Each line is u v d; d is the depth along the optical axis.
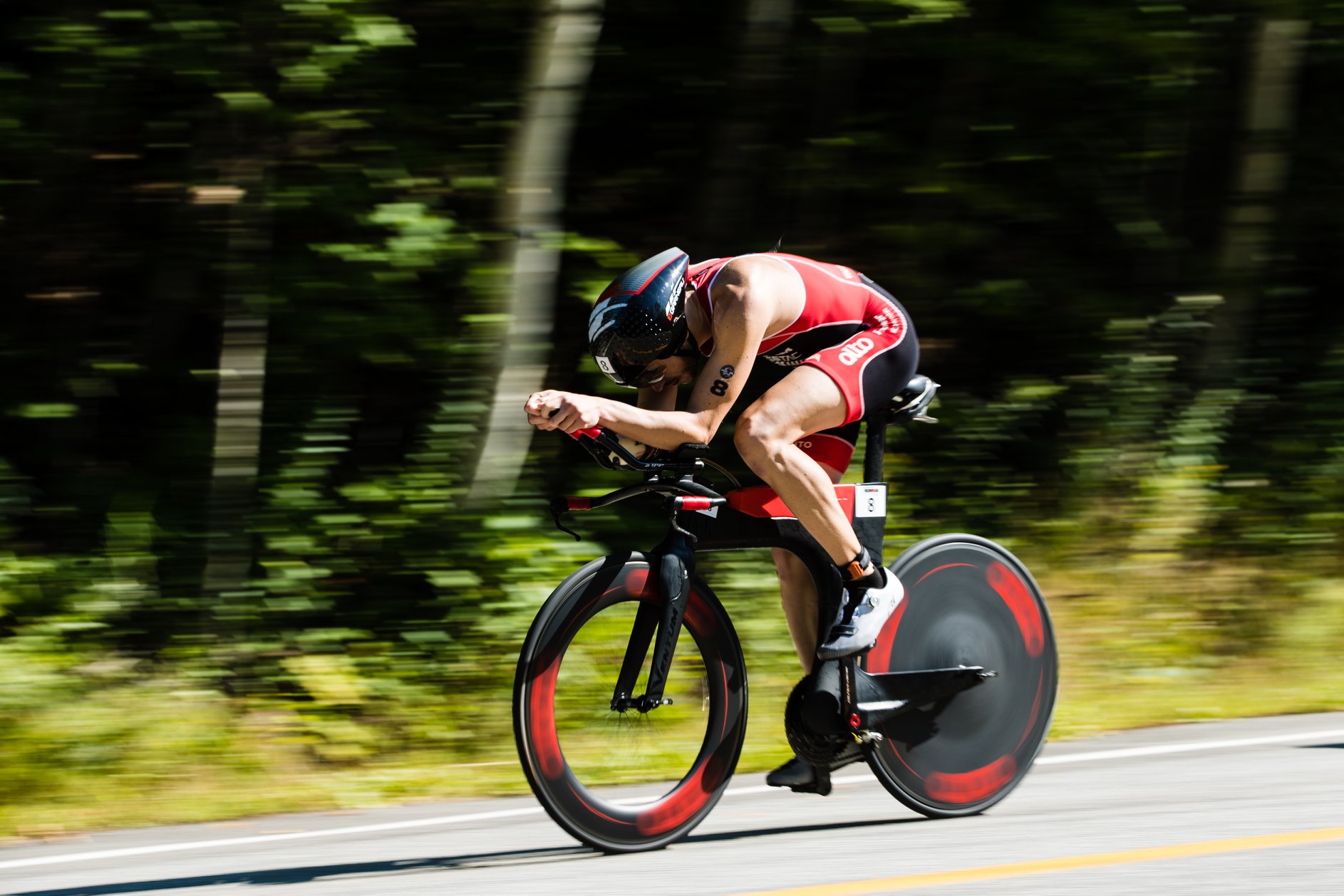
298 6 8.78
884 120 12.23
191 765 7.36
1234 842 5.05
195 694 8.17
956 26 11.68
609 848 5.22
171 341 10.56
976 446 11.70
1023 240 12.86
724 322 5.11
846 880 4.65
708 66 11.58
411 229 9.41
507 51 10.11
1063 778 6.56
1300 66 12.95
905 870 4.79
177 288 10.23
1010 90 12.23
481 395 9.67
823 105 11.95
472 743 8.09
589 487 10.61
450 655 8.82
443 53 10.06
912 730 5.74
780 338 5.36
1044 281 12.52
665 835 5.32
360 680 8.42
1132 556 10.62
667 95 11.63
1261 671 9.37
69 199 10.00
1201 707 8.35
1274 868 4.65
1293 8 12.23
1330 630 9.97
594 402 4.89
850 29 11.01
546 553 9.59
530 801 6.79
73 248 10.11
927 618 5.81
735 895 4.52
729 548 5.46
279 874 5.20
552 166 9.98
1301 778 6.29
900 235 12.06
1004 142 12.20
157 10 8.85
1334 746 7.12
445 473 9.57
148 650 8.98
